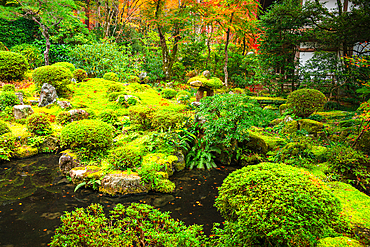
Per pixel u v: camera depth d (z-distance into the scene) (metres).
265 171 1.99
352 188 3.33
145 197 4.02
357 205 2.78
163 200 3.91
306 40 11.83
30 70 11.21
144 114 6.34
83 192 4.08
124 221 2.13
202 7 12.38
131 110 6.55
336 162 3.98
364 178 3.68
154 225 2.14
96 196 3.96
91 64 12.47
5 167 5.07
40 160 5.56
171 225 2.09
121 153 4.53
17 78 9.80
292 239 1.61
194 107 7.88
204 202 3.84
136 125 6.57
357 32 9.86
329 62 10.73
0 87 8.68
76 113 7.20
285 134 6.40
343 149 4.19
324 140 5.67
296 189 1.73
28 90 9.07
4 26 12.52
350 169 3.81
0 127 5.76
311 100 6.86
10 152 5.50
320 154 4.72
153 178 4.29
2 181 4.39
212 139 5.91
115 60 12.80
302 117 7.25
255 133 7.26
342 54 11.95
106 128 5.20
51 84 8.52
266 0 15.43
